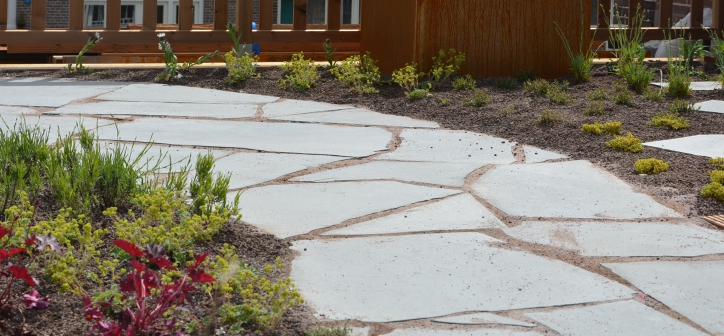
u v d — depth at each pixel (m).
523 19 9.33
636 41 9.90
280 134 6.70
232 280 3.27
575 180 5.37
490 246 4.09
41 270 3.45
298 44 10.69
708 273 3.77
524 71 9.31
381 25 9.51
